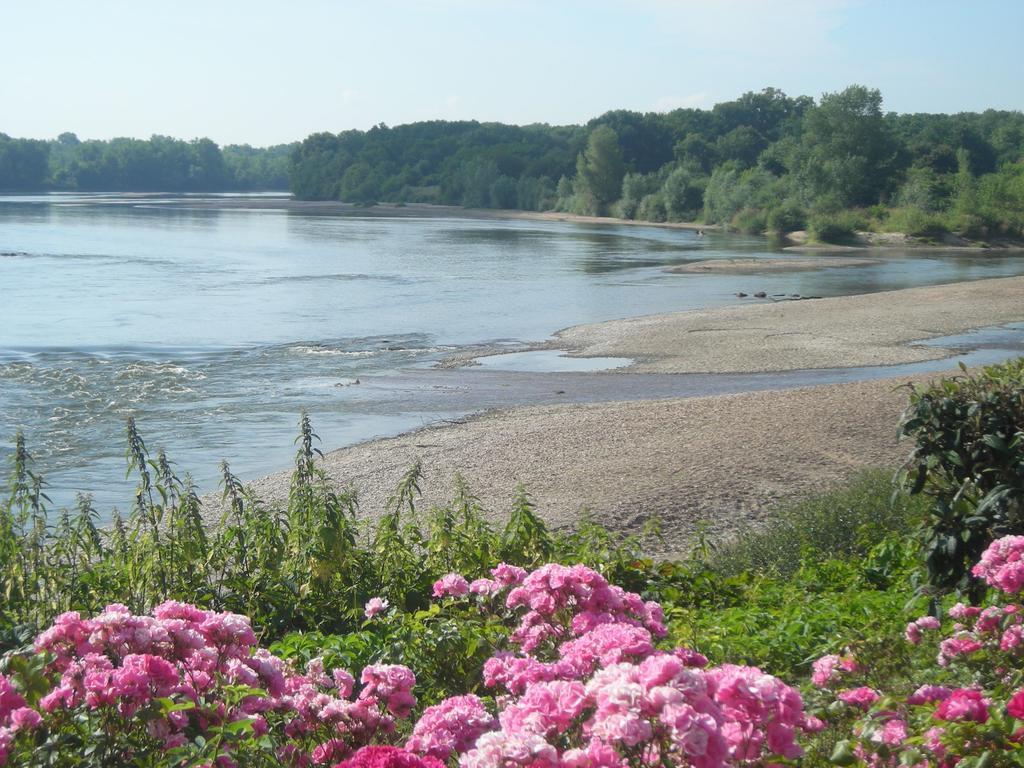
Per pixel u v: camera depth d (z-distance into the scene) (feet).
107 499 58.49
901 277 198.39
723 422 70.59
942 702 13.97
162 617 14.89
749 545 37.78
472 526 31.76
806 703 18.26
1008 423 21.13
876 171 363.35
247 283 179.42
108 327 129.29
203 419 81.20
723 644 23.34
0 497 57.67
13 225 354.95
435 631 20.85
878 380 86.79
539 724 11.09
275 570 27.40
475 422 79.05
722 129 587.27
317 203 615.16
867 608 27.35
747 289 175.63
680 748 9.82
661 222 421.18
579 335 125.29
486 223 412.77
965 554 21.26
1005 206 312.29
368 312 146.30
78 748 13.41
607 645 13.44
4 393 89.61
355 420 81.25
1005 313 138.21
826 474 55.47
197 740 13.19
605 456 62.85
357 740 14.43
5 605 25.82
